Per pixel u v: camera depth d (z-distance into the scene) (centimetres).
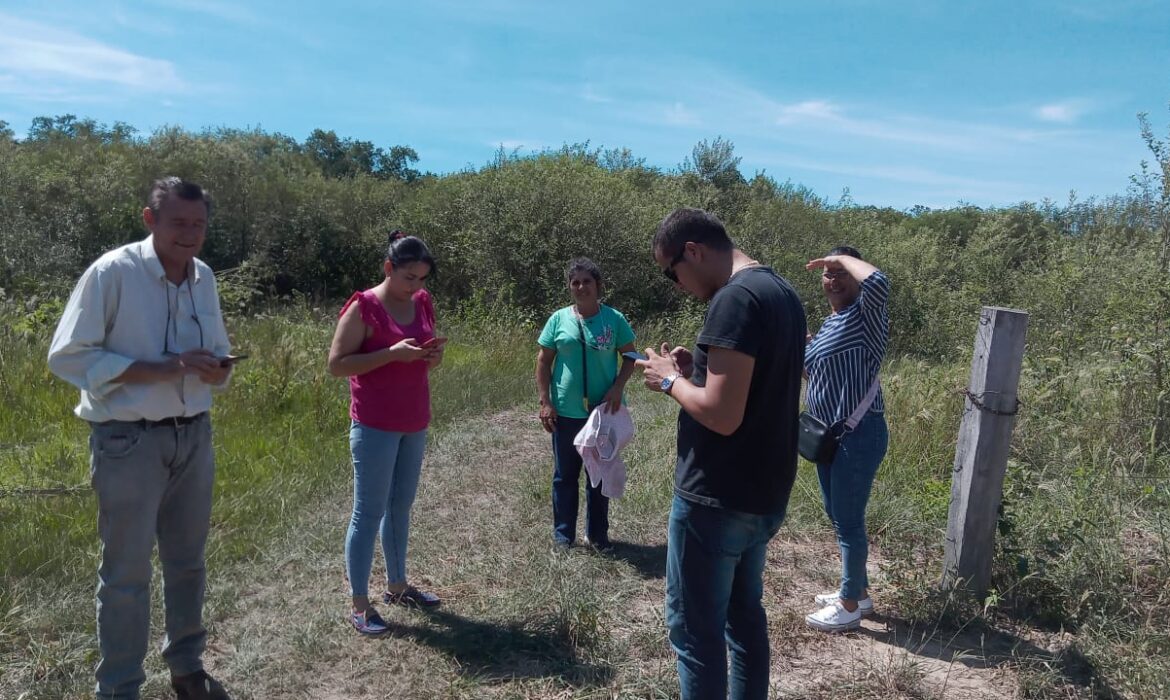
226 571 444
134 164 1894
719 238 276
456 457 702
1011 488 496
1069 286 1375
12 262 1565
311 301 1934
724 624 272
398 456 400
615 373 499
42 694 317
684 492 268
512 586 443
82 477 561
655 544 518
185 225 286
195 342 302
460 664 361
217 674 347
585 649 376
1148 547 488
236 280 1477
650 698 340
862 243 2064
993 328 404
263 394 760
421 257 374
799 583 464
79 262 1705
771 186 2148
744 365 249
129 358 279
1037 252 1962
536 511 565
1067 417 669
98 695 293
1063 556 443
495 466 682
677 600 275
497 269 1703
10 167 1734
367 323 371
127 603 290
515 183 1738
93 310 277
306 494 568
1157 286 815
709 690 267
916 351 1762
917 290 1888
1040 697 344
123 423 283
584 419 497
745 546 269
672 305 1747
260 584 438
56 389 754
